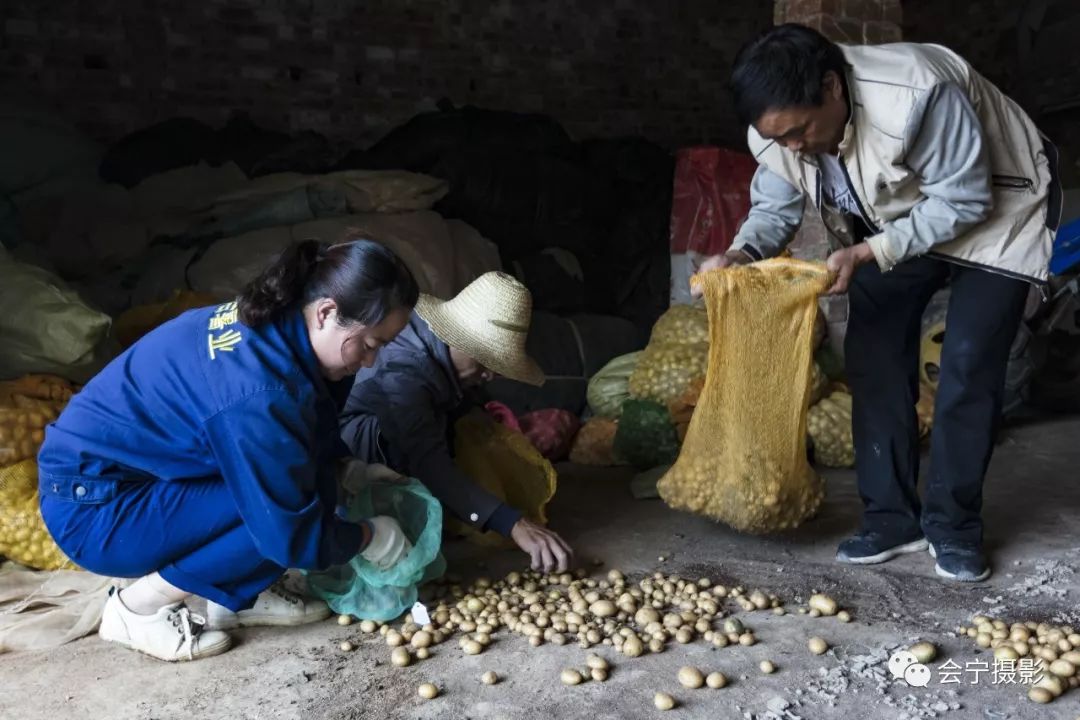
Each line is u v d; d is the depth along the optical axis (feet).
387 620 7.66
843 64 7.48
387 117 19.45
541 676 6.80
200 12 17.92
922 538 9.32
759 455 8.72
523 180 17.39
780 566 9.14
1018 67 21.04
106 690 6.60
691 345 13.58
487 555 9.37
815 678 6.73
